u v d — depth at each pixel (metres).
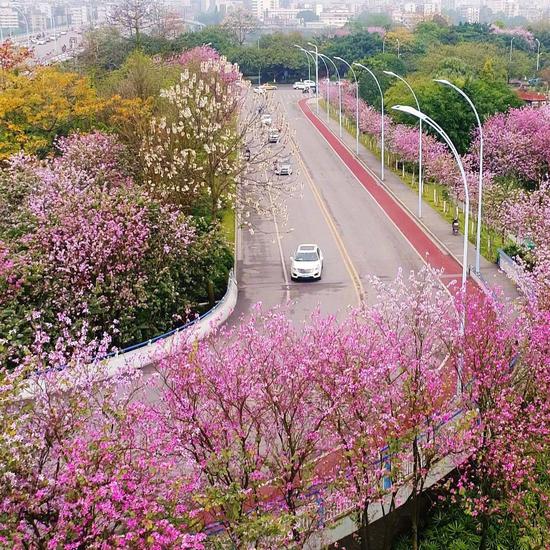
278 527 11.98
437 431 15.91
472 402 16.56
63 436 12.50
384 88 72.88
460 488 15.48
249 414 14.87
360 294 30.16
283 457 14.49
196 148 32.19
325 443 15.19
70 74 43.03
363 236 38.75
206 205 33.25
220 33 119.00
